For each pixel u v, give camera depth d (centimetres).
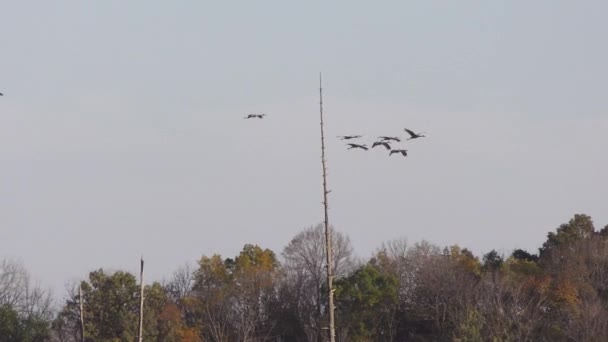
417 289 9744
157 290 8762
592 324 8825
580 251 10356
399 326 9462
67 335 8606
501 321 8531
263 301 10012
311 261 10394
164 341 8594
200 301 9981
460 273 9738
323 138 4256
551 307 9275
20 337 8231
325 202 4281
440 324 9294
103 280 8312
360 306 9062
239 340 9400
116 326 8231
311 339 9031
